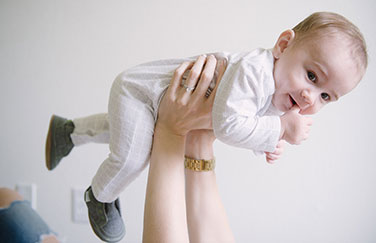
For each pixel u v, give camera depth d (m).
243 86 0.63
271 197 1.41
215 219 0.80
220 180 1.43
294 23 1.29
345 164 1.33
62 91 1.55
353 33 0.65
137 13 1.41
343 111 1.31
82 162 1.59
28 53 1.55
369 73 1.27
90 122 0.92
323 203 1.37
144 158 0.73
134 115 0.70
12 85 1.59
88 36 1.48
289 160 1.38
